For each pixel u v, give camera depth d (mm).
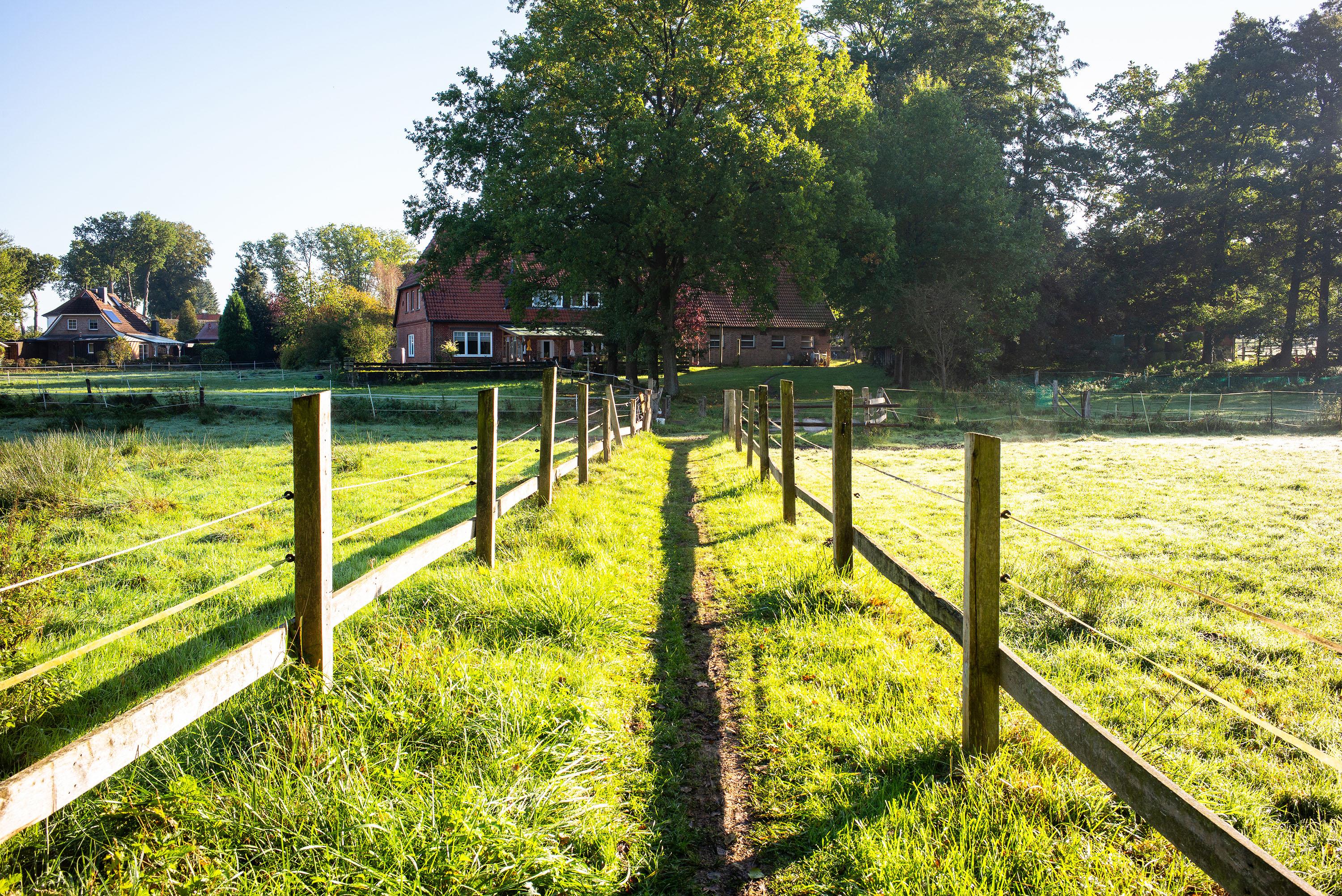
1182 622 5129
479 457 5914
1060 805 2895
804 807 3170
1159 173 47406
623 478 11023
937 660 4340
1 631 3666
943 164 35531
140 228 125688
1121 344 45625
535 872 2635
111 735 2254
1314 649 4672
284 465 12930
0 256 70000
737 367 51875
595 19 27922
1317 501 9664
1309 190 41750
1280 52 41938
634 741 3727
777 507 8812
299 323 55500
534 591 5219
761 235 29922
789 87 28422
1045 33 44156
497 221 31000
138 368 59812
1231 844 1960
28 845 2602
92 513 8766
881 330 36750
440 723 3359
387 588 4121
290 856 2533
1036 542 7496
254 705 3363
